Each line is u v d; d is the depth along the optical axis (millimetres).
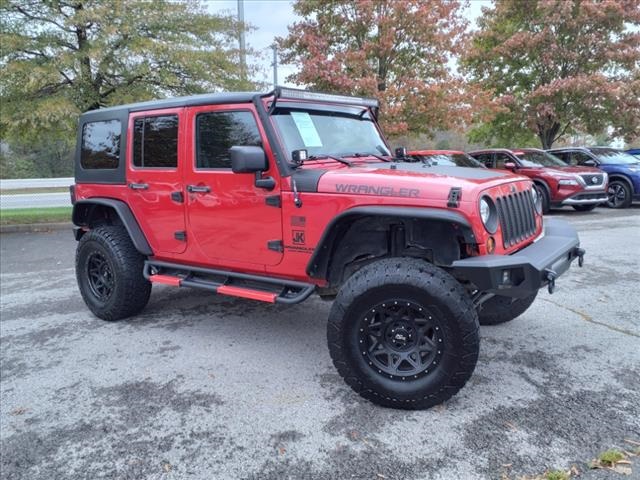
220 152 3715
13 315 5031
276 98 3371
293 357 3789
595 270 6012
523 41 15602
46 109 9773
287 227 3402
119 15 10227
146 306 5168
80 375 3584
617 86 14922
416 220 3006
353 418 2904
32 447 2727
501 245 3006
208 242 3904
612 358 3580
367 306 2912
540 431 2693
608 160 12609
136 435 2803
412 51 12531
